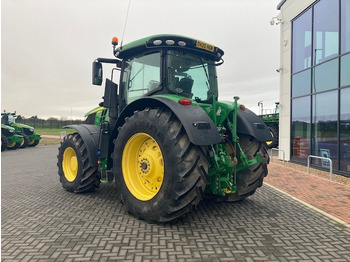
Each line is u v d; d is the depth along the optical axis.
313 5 9.28
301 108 10.01
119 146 4.03
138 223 3.61
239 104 4.55
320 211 4.17
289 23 10.65
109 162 4.61
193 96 4.38
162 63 4.12
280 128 11.34
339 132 8.00
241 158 3.92
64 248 2.87
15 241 3.04
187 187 3.30
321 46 8.91
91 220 3.72
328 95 8.54
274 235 3.25
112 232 3.30
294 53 10.46
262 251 2.84
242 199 4.70
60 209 4.23
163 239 3.10
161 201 3.42
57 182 6.44
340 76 8.02
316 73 9.13
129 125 3.91
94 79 4.95
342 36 7.96
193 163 3.32
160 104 3.84
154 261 2.61
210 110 4.02
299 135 10.12
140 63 4.53
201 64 4.57
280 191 5.50
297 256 2.74
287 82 10.84
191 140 3.20
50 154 13.94
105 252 2.78
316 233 3.32
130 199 3.85
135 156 4.04
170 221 3.55
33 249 2.84
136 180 3.98
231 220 3.75
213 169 3.65
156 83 4.22
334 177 7.32
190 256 2.71
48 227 3.46
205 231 3.34
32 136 19.11
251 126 4.23
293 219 3.81
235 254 2.76
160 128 3.47
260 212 4.11
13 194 5.22
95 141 5.03
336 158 8.09
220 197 4.48
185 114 3.38
